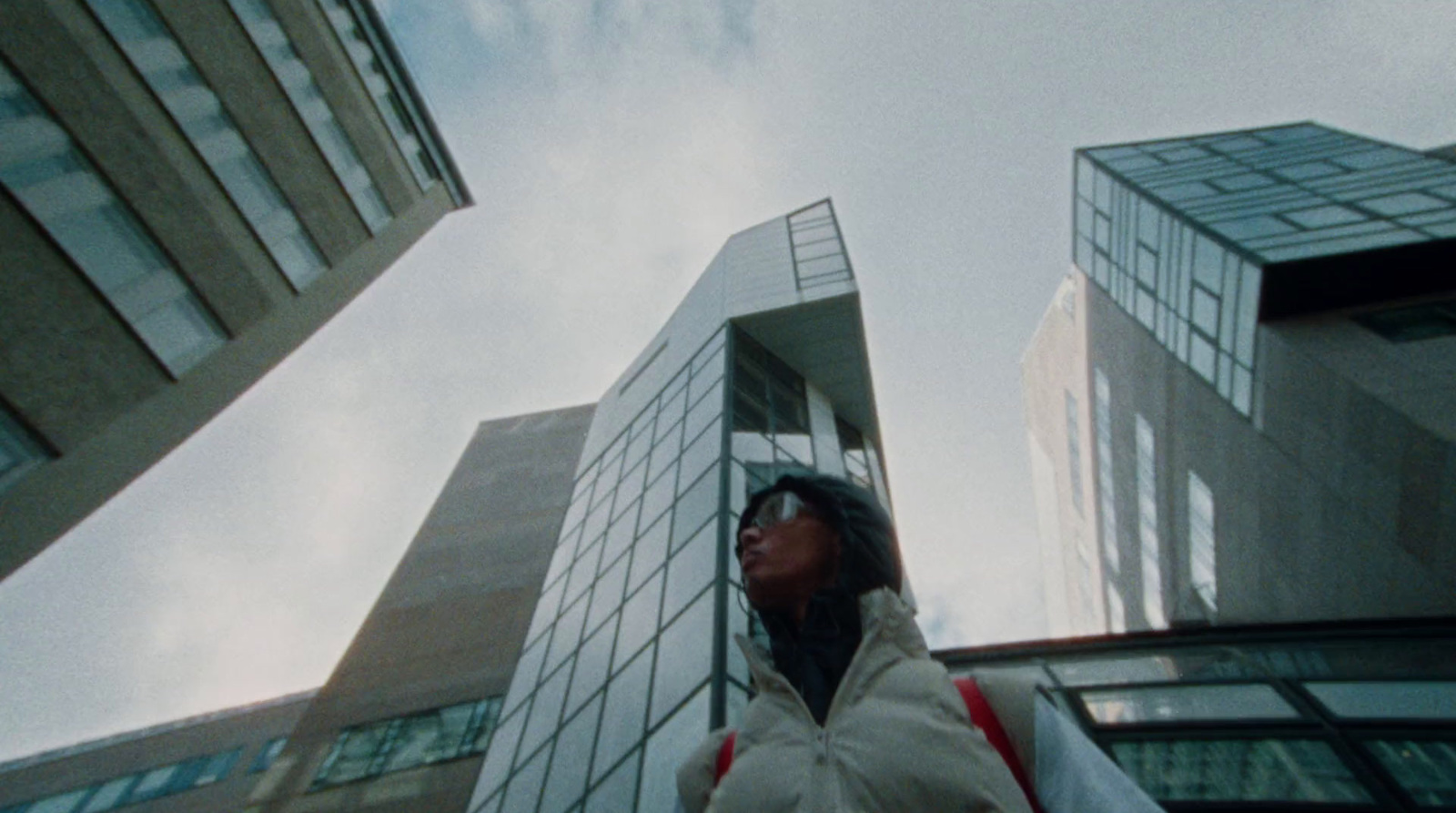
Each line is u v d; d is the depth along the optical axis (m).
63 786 35.41
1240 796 8.21
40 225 11.99
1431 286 20.03
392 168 22.09
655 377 25.86
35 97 12.57
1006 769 1.67
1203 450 26.56
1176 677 10.75
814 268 24.47
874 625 2.10
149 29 14.95
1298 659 10.69
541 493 38.78
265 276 16.33
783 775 1.76
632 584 14.93
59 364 11.97
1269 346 20.97
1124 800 1.52
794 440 19.11
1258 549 24.00
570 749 12.19
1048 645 12.29
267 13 18.27
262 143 17.16
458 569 33.03
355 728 24.88
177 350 13.98
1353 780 7.96
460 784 21.33
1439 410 16.27
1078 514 44.00
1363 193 22.39
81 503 12.07
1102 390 37.09
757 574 2.43
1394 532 17.64
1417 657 10.12
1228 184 26.50
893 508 21.47
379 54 22.92
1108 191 31.84
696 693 10.01
